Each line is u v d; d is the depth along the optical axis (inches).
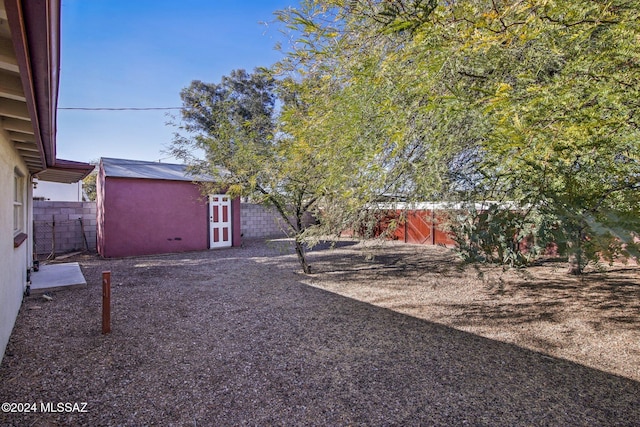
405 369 110.6
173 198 378.3
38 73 68.6
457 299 196.5
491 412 86.9
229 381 102.7
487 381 102.9
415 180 87.8
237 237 437.7
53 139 138.0
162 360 116.6
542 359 118.5
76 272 249.0
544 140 53.7
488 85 66.2
